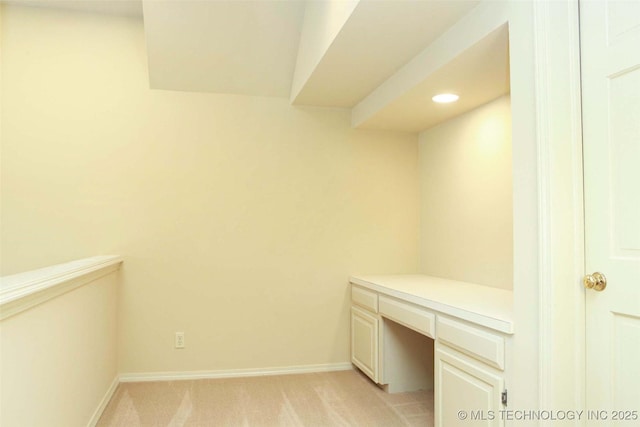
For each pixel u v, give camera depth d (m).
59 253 3.22
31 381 1.62
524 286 1.71
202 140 3.46
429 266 3.66
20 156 3.18
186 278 3.41
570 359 1.62
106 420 2.62
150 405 2.85
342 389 3.17
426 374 3.17
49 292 1.77
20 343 1.52
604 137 1.58
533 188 1.66
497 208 2.84
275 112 3.58
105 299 2.85
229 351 3.47
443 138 3.48
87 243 3.26
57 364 1.91
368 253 3.73
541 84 1.63
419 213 3.83
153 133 3.38
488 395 1.90
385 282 3.16
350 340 3.68
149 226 3.36
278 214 3.58
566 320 1.62
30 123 3.20
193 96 3.46
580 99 1.66
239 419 2.64
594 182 1.61
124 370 3.31
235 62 3.30
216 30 3.07
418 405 2.87
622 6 1.52
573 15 1.67
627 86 1.50
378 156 3.77
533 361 1.66
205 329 3.44
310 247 3.63
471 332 2.01
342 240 3.69
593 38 1.62
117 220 3.31
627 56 1.50
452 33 2.19
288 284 3.58
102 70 3.32
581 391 1.62
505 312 1.97
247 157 3.53
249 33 3.12
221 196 3.48
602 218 1.59
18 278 1.65
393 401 2.94
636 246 1.47
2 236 3.14
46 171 3.22
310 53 2.89
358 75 2.90
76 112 3.27
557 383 1.60
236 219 3.50
